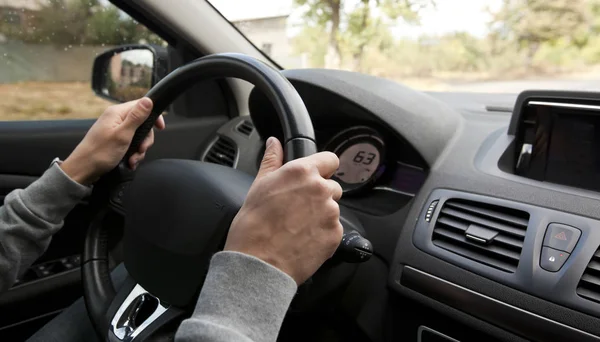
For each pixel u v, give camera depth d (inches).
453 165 42.6
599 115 37.6
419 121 44.8
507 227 36.0
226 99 67.9
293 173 20.4
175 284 31.3
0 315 53.2
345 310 44.5
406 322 41.3
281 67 70.5
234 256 20.1
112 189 37.6
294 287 20.5
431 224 39.7
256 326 19.2
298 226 20.4
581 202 34.4
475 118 50.7
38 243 32.2
